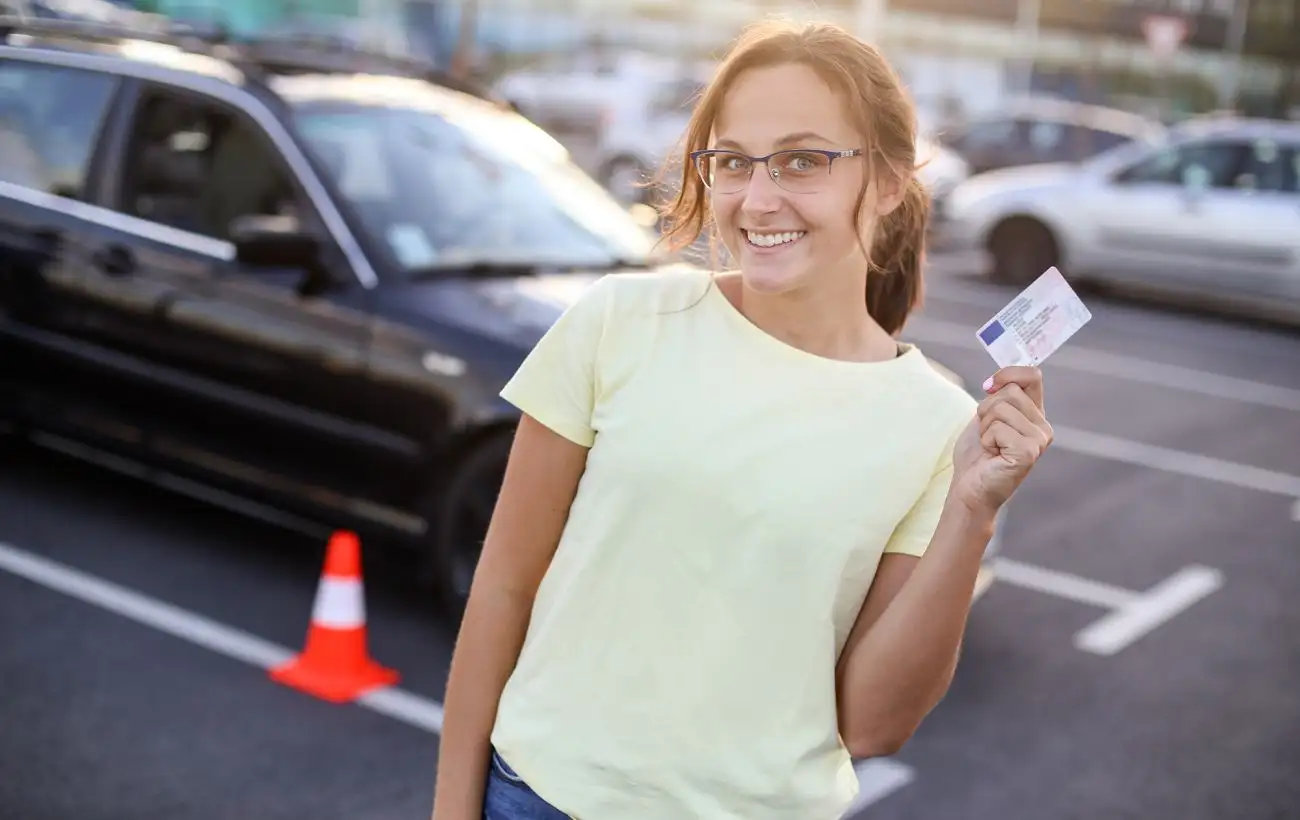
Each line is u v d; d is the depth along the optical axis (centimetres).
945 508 153
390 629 470
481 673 174
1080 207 1241
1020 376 148
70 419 539
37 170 544
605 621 161
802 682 158
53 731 389
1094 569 587
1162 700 460
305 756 388
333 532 486
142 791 362
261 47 582
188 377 501
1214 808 389
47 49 559
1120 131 1706
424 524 460
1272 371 1023
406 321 458
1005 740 425
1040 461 752
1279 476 749
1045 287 148
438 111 536
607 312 165
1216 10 3500
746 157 160
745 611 156
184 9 2053
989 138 1731
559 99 2152
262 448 489
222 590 493
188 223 507
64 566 504
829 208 158
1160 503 688
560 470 168
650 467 158
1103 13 3412
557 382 166
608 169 1802
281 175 489
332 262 475
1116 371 991
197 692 419
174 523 552
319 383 470
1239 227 1165
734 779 158
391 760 390
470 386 442
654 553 158
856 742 164
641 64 2191
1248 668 490
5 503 561
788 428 158
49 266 530
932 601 152
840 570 156
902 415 159
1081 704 453
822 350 165
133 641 450
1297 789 402
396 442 457
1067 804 388
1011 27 3356
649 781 159
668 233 177
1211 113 3491
